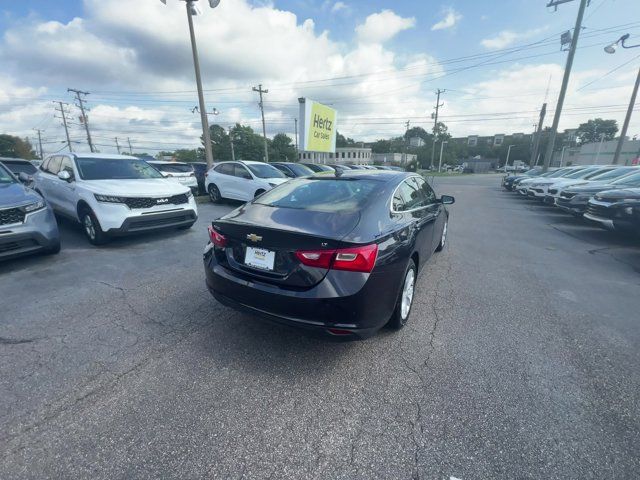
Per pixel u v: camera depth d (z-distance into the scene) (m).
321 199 2.91
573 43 17.30
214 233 2.69
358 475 1.62
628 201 5.90
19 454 1.69
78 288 3.75
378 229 2.46
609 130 85.12
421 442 1.80
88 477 1.58
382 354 2.61
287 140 80.38
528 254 5.53
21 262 4.60
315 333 2.24
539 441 1.81
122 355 2.53
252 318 3.12
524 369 2.44
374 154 92.25
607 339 2.86
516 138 97.94
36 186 6.98
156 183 5.96
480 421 1.95
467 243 6.28
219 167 10.59
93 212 5.14
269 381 2.28
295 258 2.22
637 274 4.55
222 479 1.59
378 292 2.29
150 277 4.12
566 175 13.71
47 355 2.51
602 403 2.10
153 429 1.86
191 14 12.77
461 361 2.53
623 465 1.67
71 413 1.96
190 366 2.42
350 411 2.02
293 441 1.80
